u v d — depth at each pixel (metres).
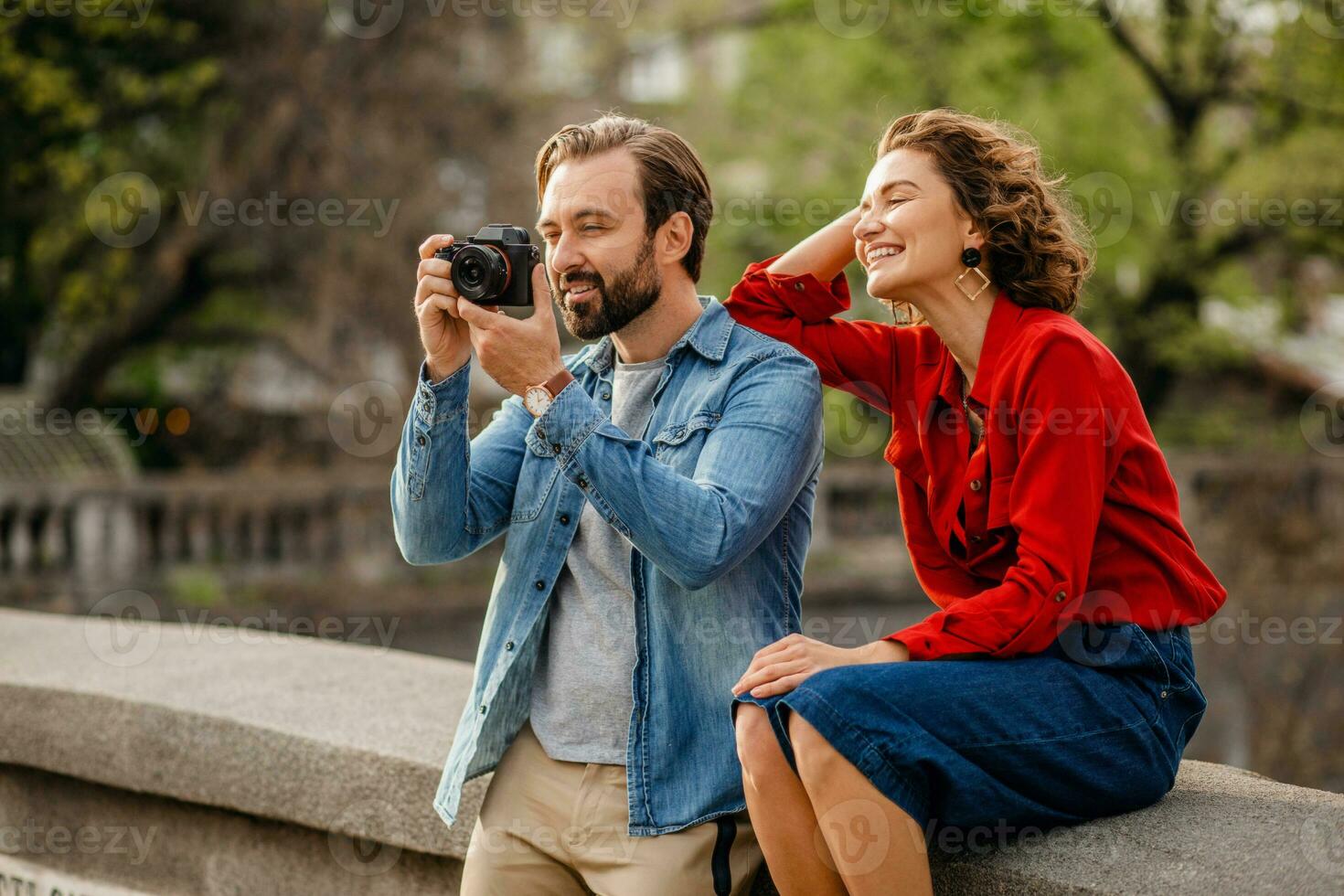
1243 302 21.44
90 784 3.92
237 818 3.62
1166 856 2.36
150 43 19.20
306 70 19.27
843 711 2.23
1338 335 23.06
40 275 21.36
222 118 19.95
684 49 21.66
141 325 21.11
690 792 2.50
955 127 2.62
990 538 2.58
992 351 2.55
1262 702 14.98
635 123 2.64
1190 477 16.91
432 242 2.58
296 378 23.12
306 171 19.52
